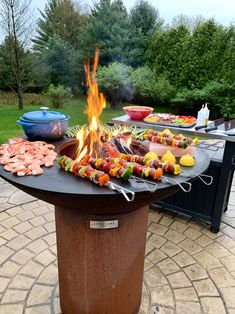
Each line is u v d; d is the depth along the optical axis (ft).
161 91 25.16
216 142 9.32
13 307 4.80
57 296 5.08
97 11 30.19
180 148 4.29
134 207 3.43
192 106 23.54
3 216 7.54
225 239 6.91
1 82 28.04
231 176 7.70
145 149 4.66
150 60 28.58
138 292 4.59
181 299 5.08
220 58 21.47
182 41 24.26
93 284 4.03
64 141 4.86
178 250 6.45
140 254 4.25
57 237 4.17
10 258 5.98
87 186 3.13
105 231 3.67
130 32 29.43
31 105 27.89
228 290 5.31
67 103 27.20
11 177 3.36
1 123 19.16
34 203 8.29
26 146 4.38
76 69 29.43
